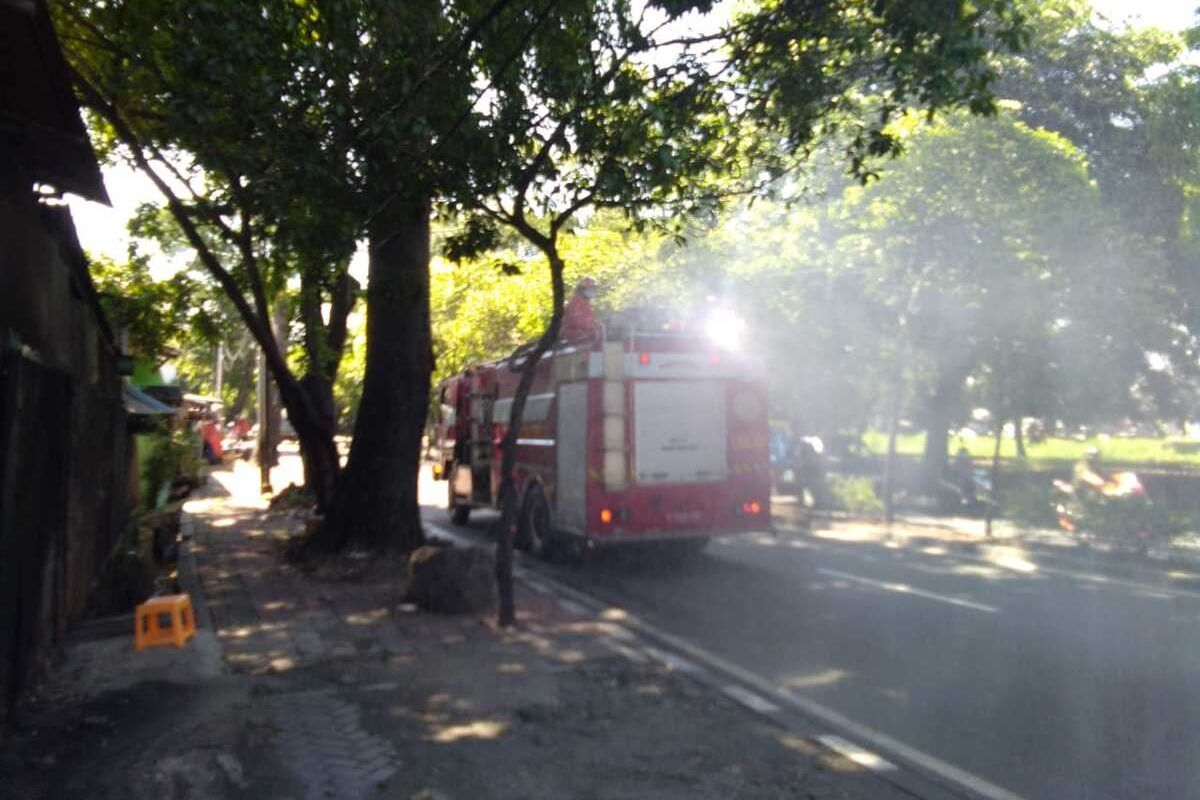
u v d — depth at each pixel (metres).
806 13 9.46
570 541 14.52
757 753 6.25
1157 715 7.03
